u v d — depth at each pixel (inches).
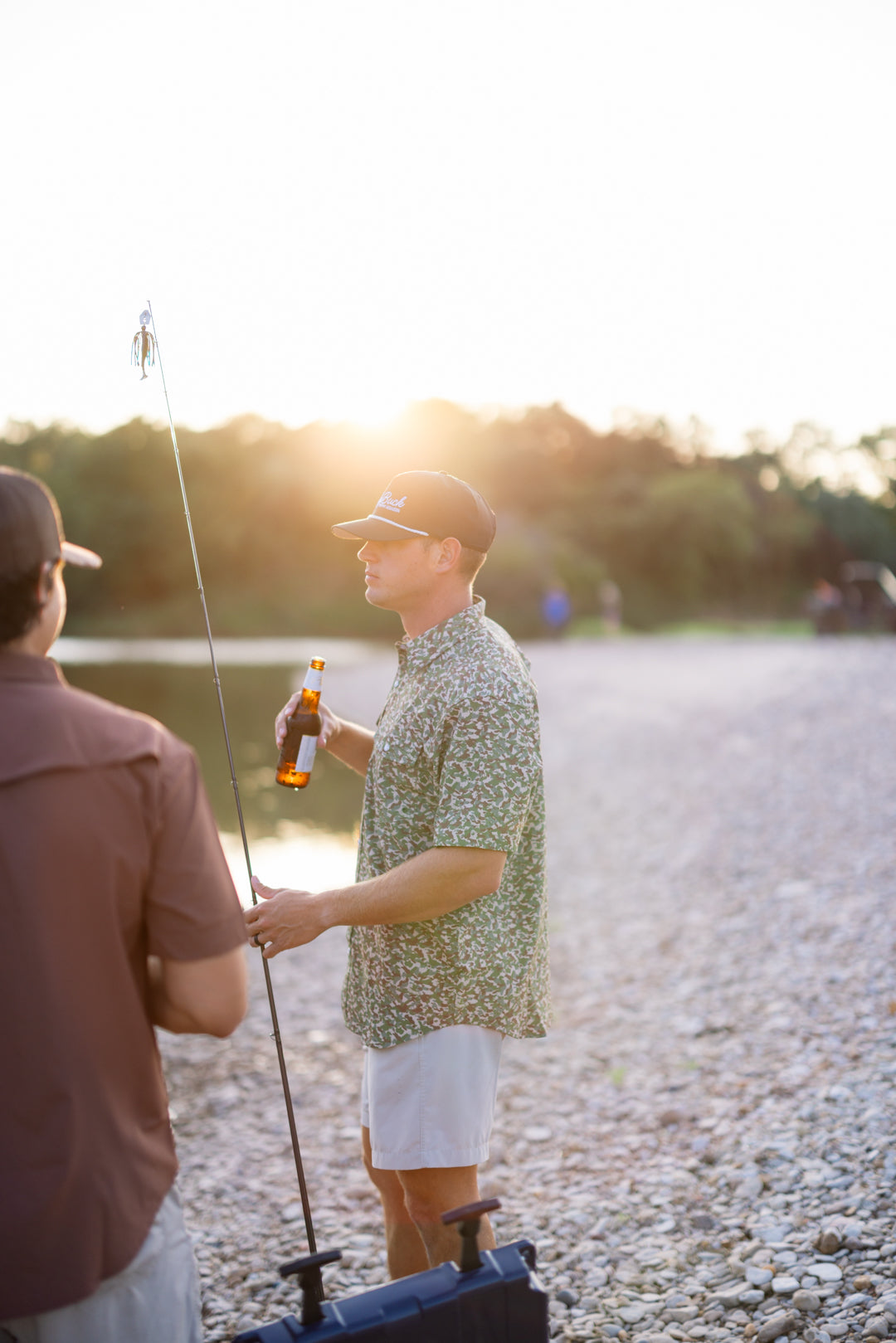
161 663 1171.9
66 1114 50.8
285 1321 61.1
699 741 501.0
